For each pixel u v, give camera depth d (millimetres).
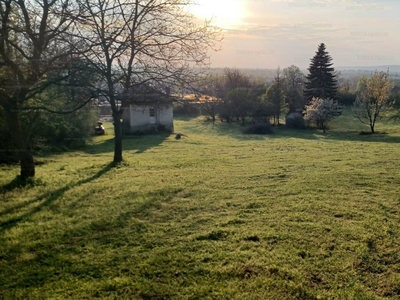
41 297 4598
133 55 14695
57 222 7621
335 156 17969
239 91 50031
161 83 14703
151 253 5805
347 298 4336
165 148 25734
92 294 4637
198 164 16031
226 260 5438
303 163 15352
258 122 49469
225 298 4418
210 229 6801
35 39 11031
